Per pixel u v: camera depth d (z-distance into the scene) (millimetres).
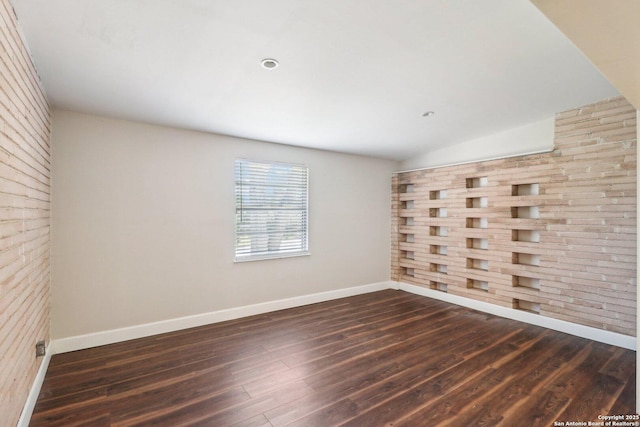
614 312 2996
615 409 2027
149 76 2301
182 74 2289
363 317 3840
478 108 3174
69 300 2850
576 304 3248
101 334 2988
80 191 2896
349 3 1641
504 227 3834
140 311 3193
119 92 2527
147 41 1886
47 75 2221
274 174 4141
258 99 2762
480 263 4207
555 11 1062
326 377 2426
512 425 1877
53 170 2771
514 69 2420
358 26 1834
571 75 2543
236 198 3818
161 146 3312
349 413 1988
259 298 3990
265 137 3844
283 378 2408
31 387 2029
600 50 1319
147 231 3229
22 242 1810
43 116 2420
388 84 2590
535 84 2691
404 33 1922
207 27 1780
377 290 5188
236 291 3807
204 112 2998
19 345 1751
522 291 3684
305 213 4434
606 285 3045
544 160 3471
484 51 2156
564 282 3332
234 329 3424
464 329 3438
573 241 3268
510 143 3836
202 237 3557
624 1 991
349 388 2271
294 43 1971
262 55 2088
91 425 1867
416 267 4996
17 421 1712
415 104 3020
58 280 2799
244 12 1671
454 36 1975
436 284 4746
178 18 1693
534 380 2375
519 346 2986
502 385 2309
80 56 2010
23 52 1809
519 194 3785
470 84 2648
